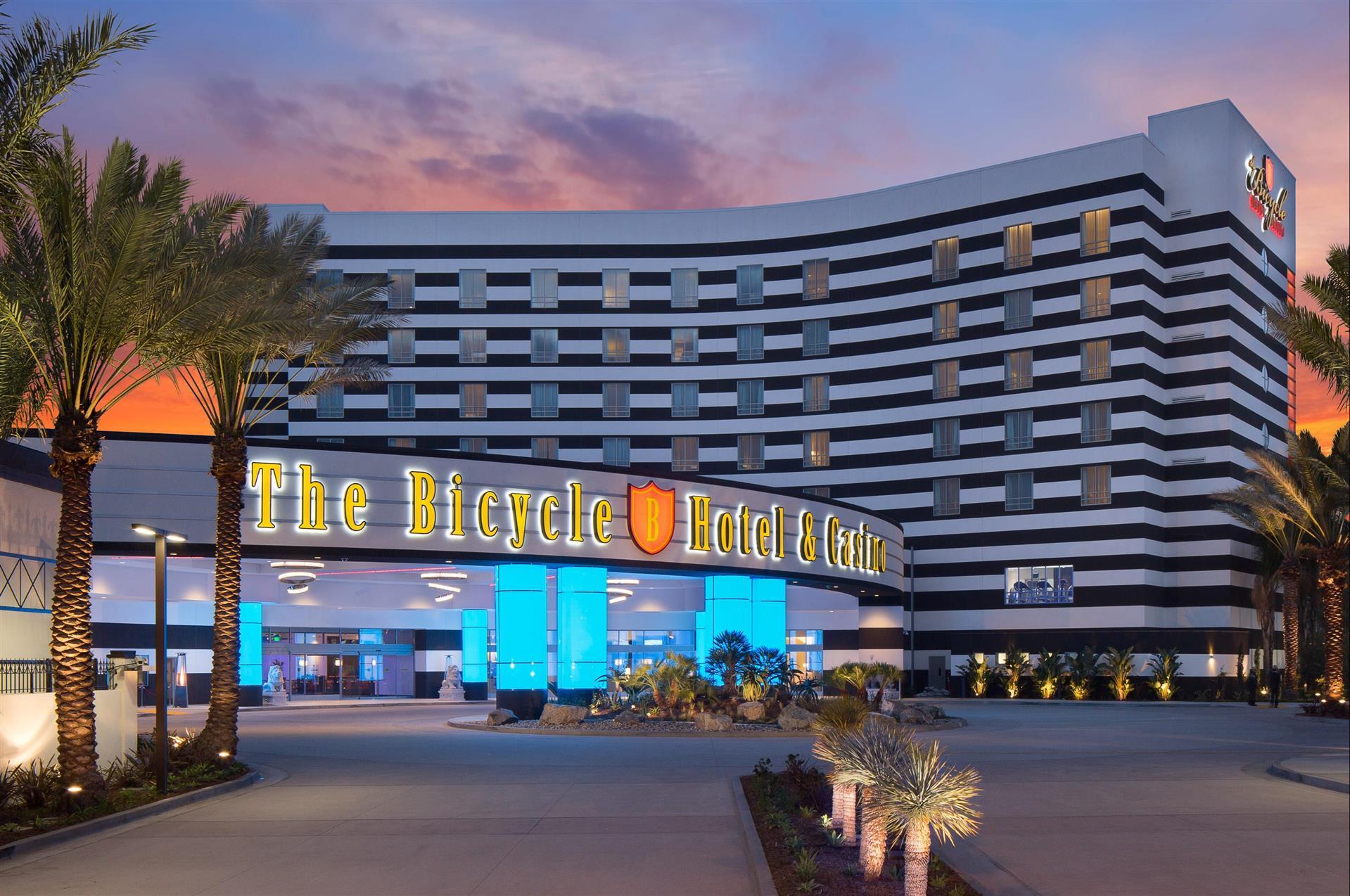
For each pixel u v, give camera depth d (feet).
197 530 127.95
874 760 42.09
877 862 43.06
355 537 135.74
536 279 276.62
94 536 125.29
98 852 54.39
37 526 83.35
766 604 184.14
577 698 150.41
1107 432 233.35
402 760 97.40
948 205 255.70
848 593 230.07
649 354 274.77
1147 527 229.25
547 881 45.98
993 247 249.34
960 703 216.74
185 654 190.80
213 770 82.89
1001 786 76.23
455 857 51.55
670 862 49.65
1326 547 186.80
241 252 77.92
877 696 156.76
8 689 76.07
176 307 73.00
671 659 143.23
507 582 150.10
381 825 61.41
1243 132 246.47
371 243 276.21
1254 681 204.44
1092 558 232.94
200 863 51.03
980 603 244.42
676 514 164.35
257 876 47.83
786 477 266.77
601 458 272.51
